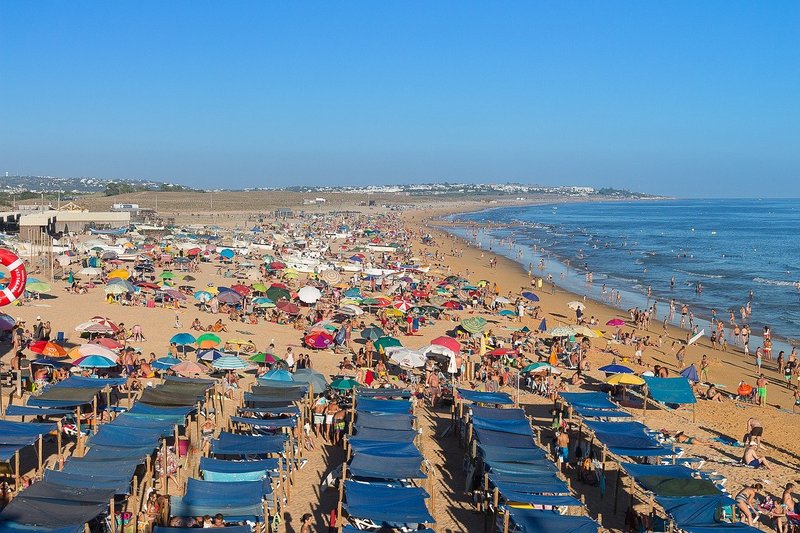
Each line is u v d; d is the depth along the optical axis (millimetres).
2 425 22062
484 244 141125
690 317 63000
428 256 110125
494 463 22125
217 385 31359
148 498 19578
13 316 45625
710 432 32594
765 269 105875
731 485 25734
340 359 42031
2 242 77188
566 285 87000
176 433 23438
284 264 75375
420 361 35781
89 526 18188
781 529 22141
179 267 77125
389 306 56688
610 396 35875
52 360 33875
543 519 18484
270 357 35844
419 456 22109
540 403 35750
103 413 26531
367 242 124562
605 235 174125
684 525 18969
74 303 51969
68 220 111875
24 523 16297
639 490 25125
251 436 23719
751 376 46031
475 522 22016
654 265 110188
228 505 18922
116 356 32062
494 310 62219
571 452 27734
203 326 47344
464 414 29828
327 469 25609
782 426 34125
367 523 19156
